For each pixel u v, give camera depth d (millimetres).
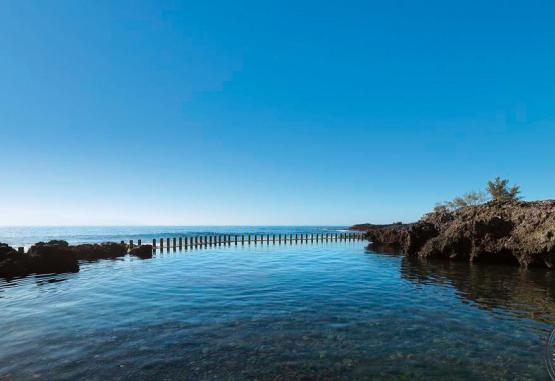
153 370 7551
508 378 7141
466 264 26938
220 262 28906
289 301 13844
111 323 10859
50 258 23188
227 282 18375
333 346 8922
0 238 73875
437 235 33438
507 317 11484
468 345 8930
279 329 10281
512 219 27422
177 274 21562
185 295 14984
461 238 28453
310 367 7695
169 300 14016
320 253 38031
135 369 7594
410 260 30047
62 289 16531
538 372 7398
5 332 10008
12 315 11812
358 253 37844
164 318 11414
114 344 9062
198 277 20234
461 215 32312
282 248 46656
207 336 9680
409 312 12148
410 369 7570
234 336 9680
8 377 7195
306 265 26484
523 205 29891
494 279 19359
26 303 13578
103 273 22188
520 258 24656
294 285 17438
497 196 50312
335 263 27828
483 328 10305
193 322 10992
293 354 8414
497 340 9281
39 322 10984
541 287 16891
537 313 11984
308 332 10008
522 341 9203
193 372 7461
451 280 19062
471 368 7598
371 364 7832
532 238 24297
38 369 7582
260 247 48938
